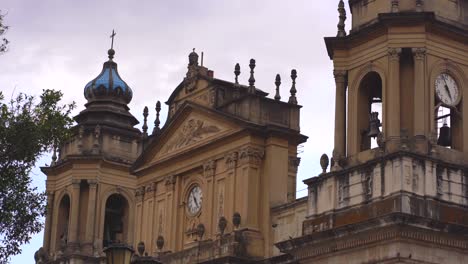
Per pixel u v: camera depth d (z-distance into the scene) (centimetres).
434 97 4178
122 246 2644
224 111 5116
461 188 3994
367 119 4344
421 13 4144
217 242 4809
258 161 4897
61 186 6234
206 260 4822
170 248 5253
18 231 3372
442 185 3947
